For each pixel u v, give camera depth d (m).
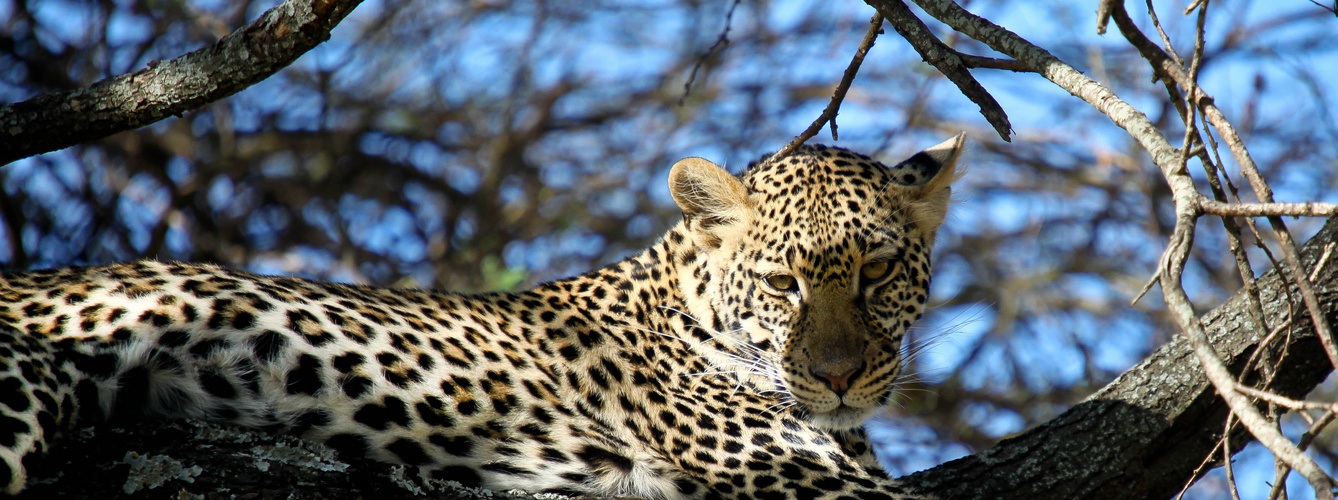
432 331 8.86
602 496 8.86
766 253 9.66
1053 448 9.35
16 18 17.06
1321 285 9.20
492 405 8.81
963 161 10.47
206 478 7.02
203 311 8.10
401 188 19.38
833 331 9.45
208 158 18.36
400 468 7.76
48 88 17.08
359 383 8.38
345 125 19.16
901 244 9.80
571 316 9.59
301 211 18.61
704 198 9.91
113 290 8.14
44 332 7.80
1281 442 4.86
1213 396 9.27
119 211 17.39
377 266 18.44
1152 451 9.27
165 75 8.23
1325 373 9.33
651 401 9.42
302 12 7.74
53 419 7.26
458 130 20.23
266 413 8.13
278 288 8.56
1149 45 5.97
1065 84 6.41
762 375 9.73
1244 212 5.38
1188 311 5.30
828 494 9.26
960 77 7.08
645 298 9.84
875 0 7.40
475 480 8.70
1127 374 9.66
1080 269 19.12
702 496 9.37
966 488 9.25
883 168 10.32
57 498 6.83
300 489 7.18
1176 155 5.80
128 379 7.87
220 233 17.86
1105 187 19.34
